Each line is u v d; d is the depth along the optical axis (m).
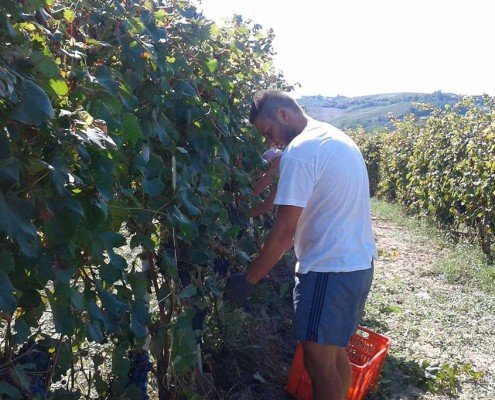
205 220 2.91
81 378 3.00
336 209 2.74
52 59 1.72
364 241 2.83
